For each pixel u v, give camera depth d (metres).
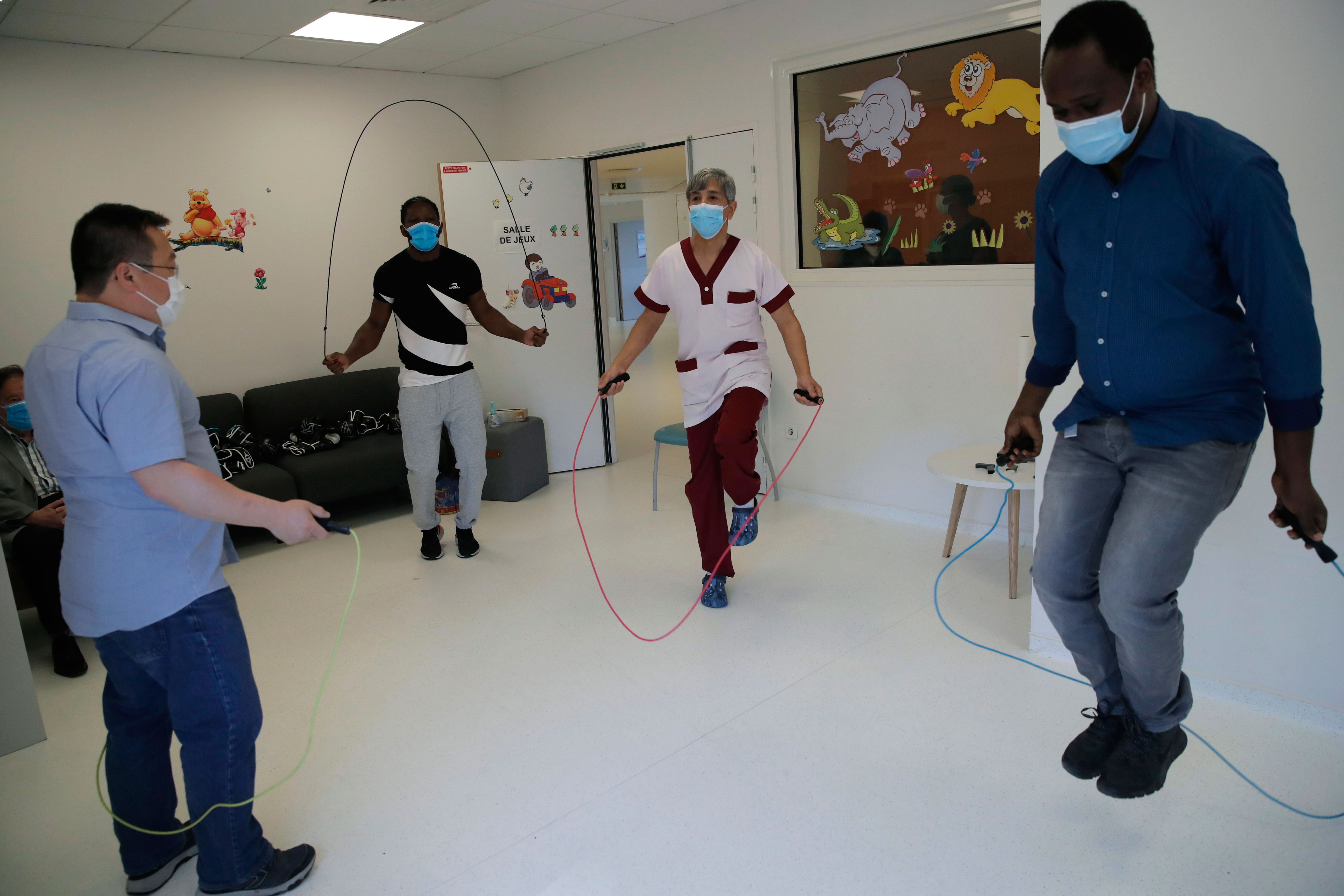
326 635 3.45
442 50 5.20
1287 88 2.15
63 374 1.65
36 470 3.56
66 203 4.62
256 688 1.94
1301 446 1.40
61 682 3.23
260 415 5.07
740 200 4.82
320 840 2.21
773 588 3.65
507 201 5.41
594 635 3.31
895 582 3.64
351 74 5.57
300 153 5.40
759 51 4.52
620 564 4.07
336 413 5.32
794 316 3.25
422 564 4.23
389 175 5.80
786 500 4.95
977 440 4.11
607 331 5.89
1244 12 2.18
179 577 1.76
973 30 3.74
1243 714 2.48
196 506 1.63
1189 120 1.46
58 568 3.24
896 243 4.24
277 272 5.37
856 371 4.50
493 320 4.11
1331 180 2.12
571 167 5.51
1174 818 2.09
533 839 2.17
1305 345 1.36
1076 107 1.39
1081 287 1.60
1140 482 1.58
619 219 17.27
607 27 4.83
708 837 2.13
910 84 4.02
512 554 4.29
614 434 6.04
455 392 4.07
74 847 2.26
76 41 4.51
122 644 1.79
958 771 2.33
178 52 4.86
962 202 3.96
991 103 3.78
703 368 3.25
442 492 4.98
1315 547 1.44
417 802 2.35
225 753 1.87
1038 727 2.51
